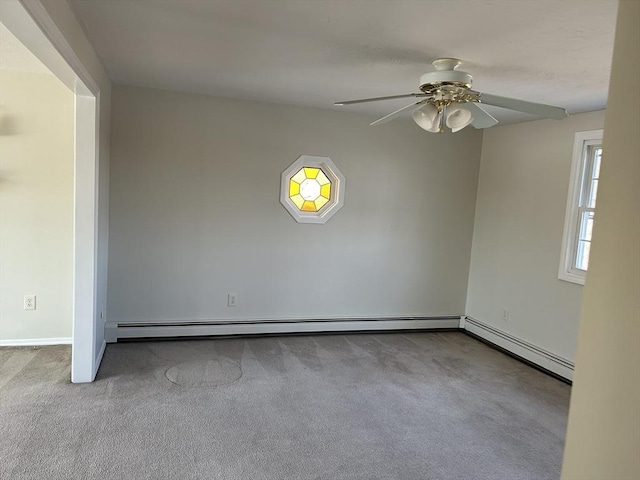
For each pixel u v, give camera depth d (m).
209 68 3.11
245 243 4.28
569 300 3.82
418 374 3.71
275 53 2.67
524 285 4.28
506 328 4.48
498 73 2.80
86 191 3.01
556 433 2.88
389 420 2.92
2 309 3.73
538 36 2.17
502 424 2.96
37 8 1.65
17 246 3.71
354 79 3.18
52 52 1.99
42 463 2.25
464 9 1.91
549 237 4.03
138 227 3.98
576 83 2.95
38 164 3.68
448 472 2.41
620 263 0.98
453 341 4.64
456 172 4.85
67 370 3.34
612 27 2.01
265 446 2.53
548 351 3.99
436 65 2.65
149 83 3.70
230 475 2.26
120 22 2.29
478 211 4.91
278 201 4.32
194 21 2.23
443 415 3.03
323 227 4.50
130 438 2.51
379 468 2.41
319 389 3.30
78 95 2.91
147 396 3.01
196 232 4.13
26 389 3.01
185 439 2.54
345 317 4.67
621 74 0.99
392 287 4.80
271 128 4.22
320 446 2.57
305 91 3.64
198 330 4.20
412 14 1.99
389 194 4.66
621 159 0.99
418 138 4.69
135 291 4.04
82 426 2.60
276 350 4.04
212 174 4.11
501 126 4.60
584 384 1.08
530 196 4.24
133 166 3.91
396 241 4.75
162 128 3.94
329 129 4.39
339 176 4.45
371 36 2.29
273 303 4.44
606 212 1.02
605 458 1.01
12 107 3.58
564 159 3.89
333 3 1.93
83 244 3.04
